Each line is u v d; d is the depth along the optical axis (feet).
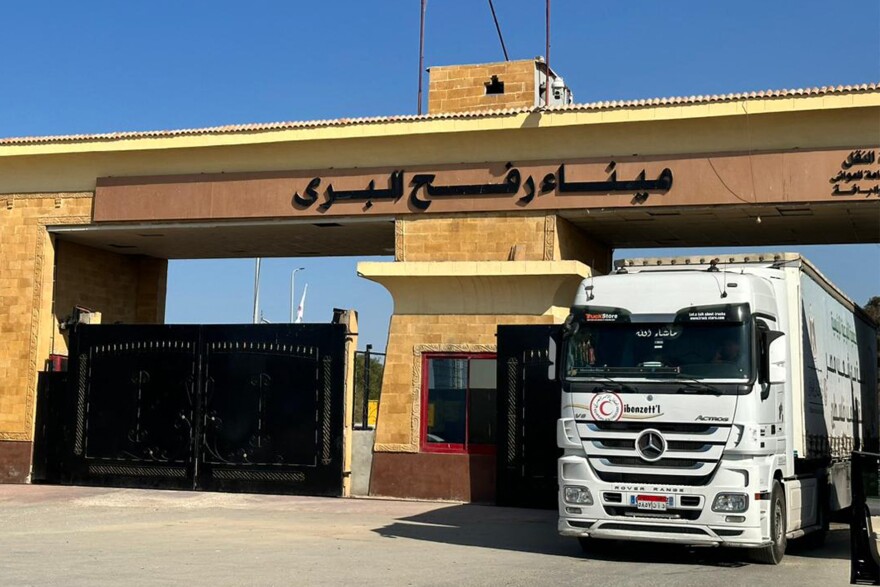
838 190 64.49
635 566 40.96
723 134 67.00
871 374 79.87
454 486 70.13
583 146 70.13
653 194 68.23
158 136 77.66
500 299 70.79
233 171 77.82
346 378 72.38
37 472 78.89
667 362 41.50
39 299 81.35
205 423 74.18
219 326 74.79
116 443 76.28
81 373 77.87
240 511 62.69
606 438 41.60
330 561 40.09
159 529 51.96
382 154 74.38
